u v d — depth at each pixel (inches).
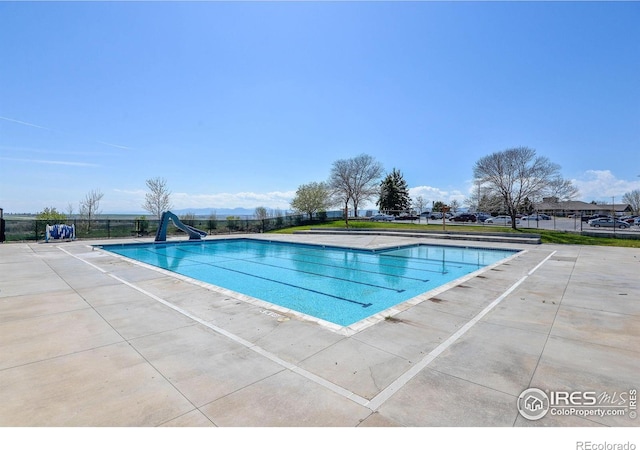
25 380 111.9
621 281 287.7
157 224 903.7
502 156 971.9
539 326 172.2
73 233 713.6
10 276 306.7
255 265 455.2
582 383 112.3
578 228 1087.6
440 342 150.5
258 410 95.7
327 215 1459.2
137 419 90.8
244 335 158.9
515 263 394.0
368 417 92.7
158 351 138.7
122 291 249.3
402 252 584.4
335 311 243.4
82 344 145.6
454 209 1939.0
